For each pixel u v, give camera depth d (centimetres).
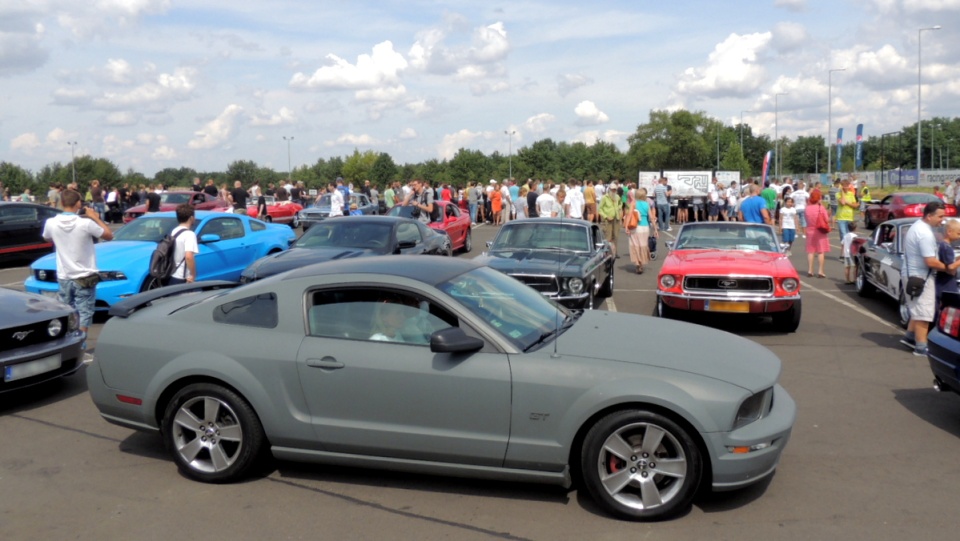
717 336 489
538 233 1099
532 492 448
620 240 2223
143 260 1020
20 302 661
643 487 405
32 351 618
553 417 410
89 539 395
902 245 999
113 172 7875
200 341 465
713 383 405
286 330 455
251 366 450
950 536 388
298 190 3278
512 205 2761
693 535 391
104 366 484
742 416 409
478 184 3142
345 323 450
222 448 462
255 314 468
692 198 2992
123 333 484
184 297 537
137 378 474
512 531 398
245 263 1246
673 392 398
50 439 552
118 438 554
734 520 408
